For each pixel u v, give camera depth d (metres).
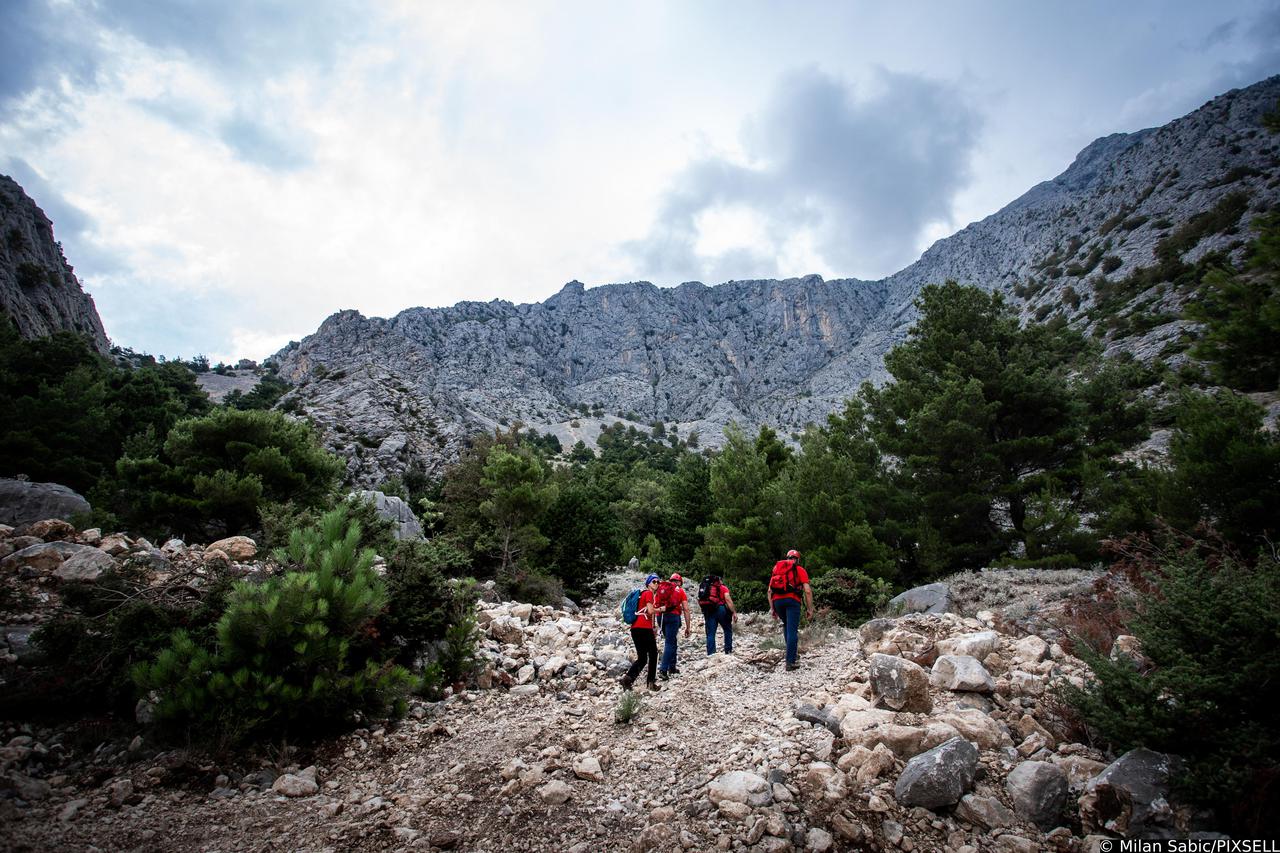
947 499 17.97
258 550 9.80
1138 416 20.12
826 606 12.50
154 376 36.41
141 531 16.48
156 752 4.73
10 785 3.95
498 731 5.73
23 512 13.36
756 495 19.66
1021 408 18.95
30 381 30.03
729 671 7.47
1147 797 3.47
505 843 3.66
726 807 3.77
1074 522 15.27
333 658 5.58
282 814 4.07
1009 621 7.93
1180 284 58.12
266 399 103.44
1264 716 3.61
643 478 71.88
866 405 22.84
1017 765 4.03
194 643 5.31
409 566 7.60
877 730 4.54
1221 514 10.52
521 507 18.94
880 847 3.44
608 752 4.94
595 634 10.39
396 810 4.12
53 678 4.98
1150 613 4.45
